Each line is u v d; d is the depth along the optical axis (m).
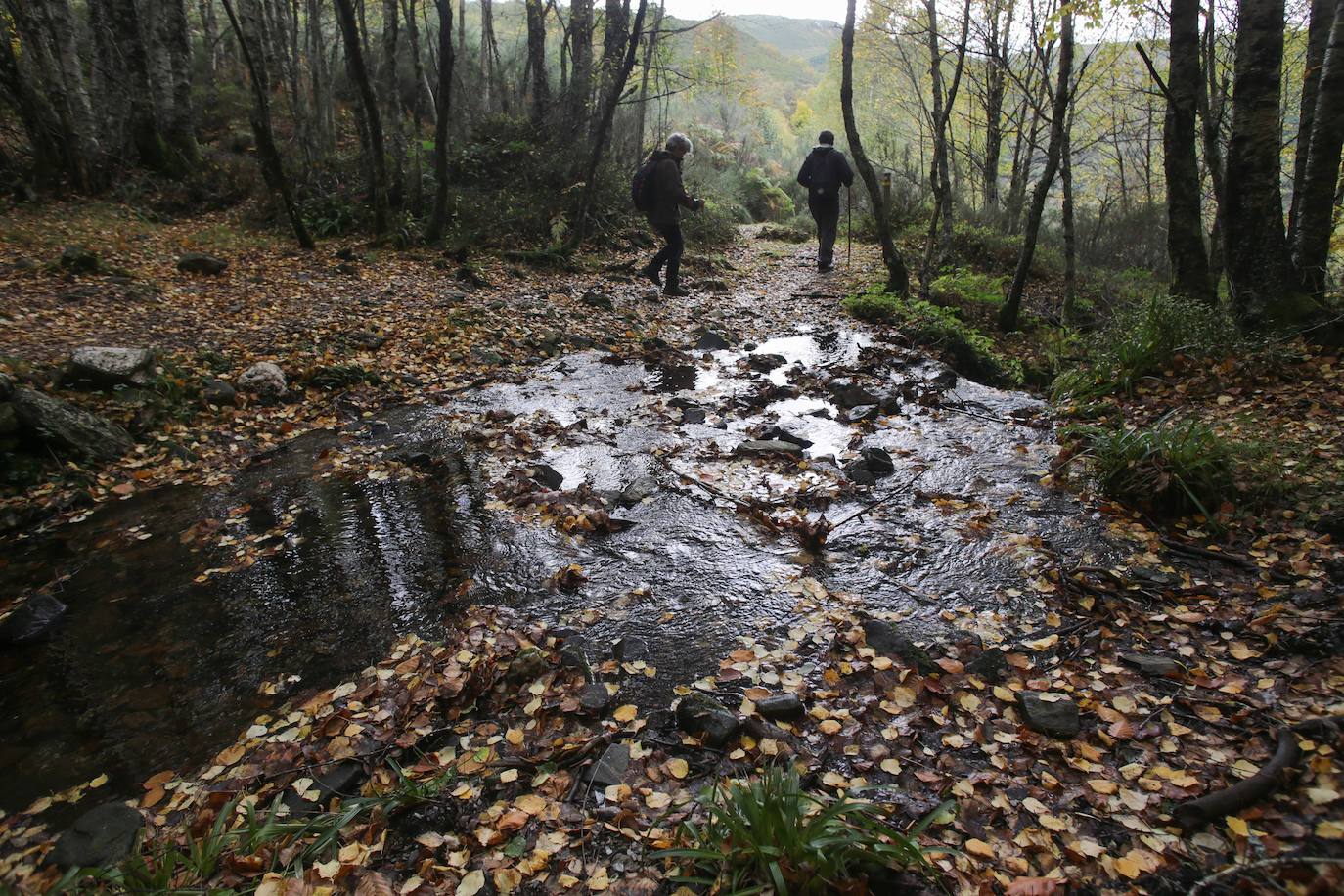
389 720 2.71
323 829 2.20
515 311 8.96
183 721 2.76
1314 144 6.29
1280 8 5.80
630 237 13.96
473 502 4.50
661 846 2.13
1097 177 19.00
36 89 13.50
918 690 2.77
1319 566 3.21
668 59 18.61
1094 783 2.27
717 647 3.10
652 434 5.55
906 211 15.49
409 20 13.34
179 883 2.04
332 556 3.93
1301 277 6.38
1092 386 5.85
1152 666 2.78
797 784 2.15
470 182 14.52
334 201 12.99
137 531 4.24
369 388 6.54
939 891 1.95
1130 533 3.77
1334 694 2.51
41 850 2.20
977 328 8.70
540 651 2.97
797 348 7.82
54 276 8.68
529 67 18.61
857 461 4.89
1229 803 2.11
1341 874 1.84
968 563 3.64
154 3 14.62
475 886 2.02
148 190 13.73
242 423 5.75
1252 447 4.04
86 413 5.12
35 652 3.18
